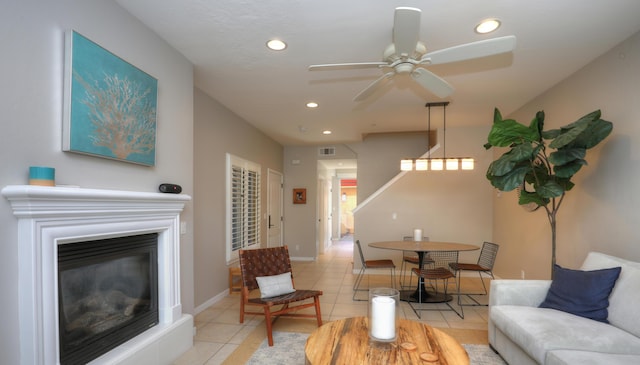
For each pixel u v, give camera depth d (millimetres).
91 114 1897
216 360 2648
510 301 2732
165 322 2578
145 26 2428
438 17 2307
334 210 12008
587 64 3074
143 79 2338
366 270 6012
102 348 2053
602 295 2307
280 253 3775
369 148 7133
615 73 2715
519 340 2232
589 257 2721
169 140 2715
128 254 2281
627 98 2580
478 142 5668
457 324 3488
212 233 4180
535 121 2916
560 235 3455
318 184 7719
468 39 2625
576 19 2322
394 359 1725
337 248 9594
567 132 2525
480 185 5672
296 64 3125
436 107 4523
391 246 4340
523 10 2221
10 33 1530
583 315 2334
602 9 2203
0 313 1479
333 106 4504
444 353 1796
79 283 1950
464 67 3158
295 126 5672
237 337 3115
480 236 5648
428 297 4371
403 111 4734
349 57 2973
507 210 4906
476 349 2869
